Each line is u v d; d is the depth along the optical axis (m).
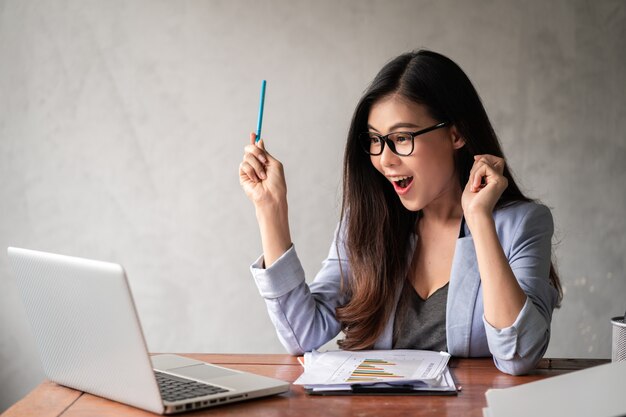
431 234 1.66
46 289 1.21
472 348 1.52
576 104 2.93
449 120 1.56
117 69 3.06
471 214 1.42
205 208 3.06
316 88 2.99
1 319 3.12
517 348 1.34
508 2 2.92
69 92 3.08
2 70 3.10
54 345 1.26
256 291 3.06
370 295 1.61
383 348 1.62
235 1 3.00
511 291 1.36
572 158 2.94
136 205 3.08
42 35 3.08
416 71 1.55
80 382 1.25
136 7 3.04
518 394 1.04
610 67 2.91
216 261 3.07
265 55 3.00
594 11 2.91
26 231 3.12
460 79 1.60
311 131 3.00
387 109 1.55
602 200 2.95
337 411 1.13
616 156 2.93
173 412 1.12
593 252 2.96
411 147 1.54
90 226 3.10
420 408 1.15
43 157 3.10
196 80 3.03
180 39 3.03
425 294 1.64
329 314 1.64
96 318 1.13
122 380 1.15
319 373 1.32
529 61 2.93
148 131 3.06
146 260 3.09
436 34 2.94
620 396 0.98
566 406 0.97
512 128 2.95
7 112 3.11
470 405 1.16
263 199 1.58
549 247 1.57
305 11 2.98
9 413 1.16
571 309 2.98
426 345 1.61
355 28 2.96
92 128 3.08
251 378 1.27
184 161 3.05
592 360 1.48
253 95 3.02
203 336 3.09
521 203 1.60
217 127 3.04
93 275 1.09
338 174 3.00
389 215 1.64
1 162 3.12
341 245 1.73
